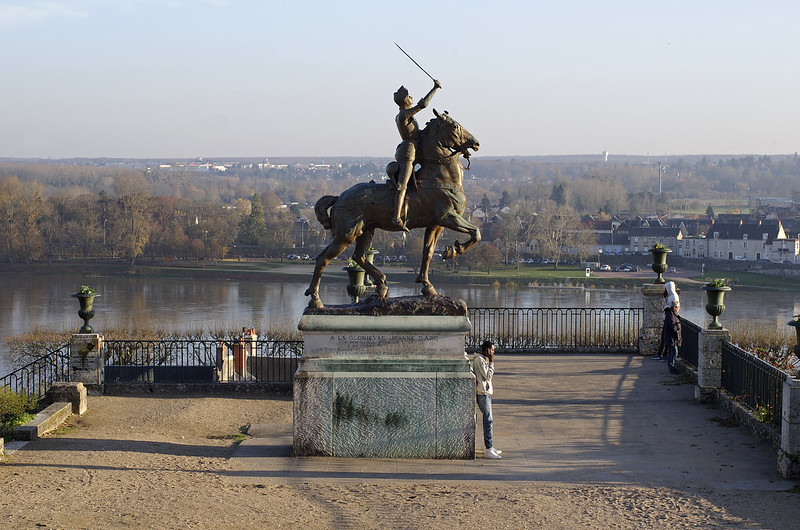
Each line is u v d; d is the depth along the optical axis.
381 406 13.26
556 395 17.55
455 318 13.31
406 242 104.06
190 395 18.17
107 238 110.75
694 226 152.00
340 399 13.24
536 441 14.46
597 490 11.82
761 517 10.66
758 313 64.56
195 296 79.56
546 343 23.52
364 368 13.27
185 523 10.05
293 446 13.34
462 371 13.29
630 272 106.75
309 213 177.62
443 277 92.00
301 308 69.94
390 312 13.28
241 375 22.12
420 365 13.28
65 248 111.25
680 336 20.50
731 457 13.56
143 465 12.84
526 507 10.95
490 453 13.45
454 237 94.75
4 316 64.06
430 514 10.60
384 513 10.62
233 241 124.00
